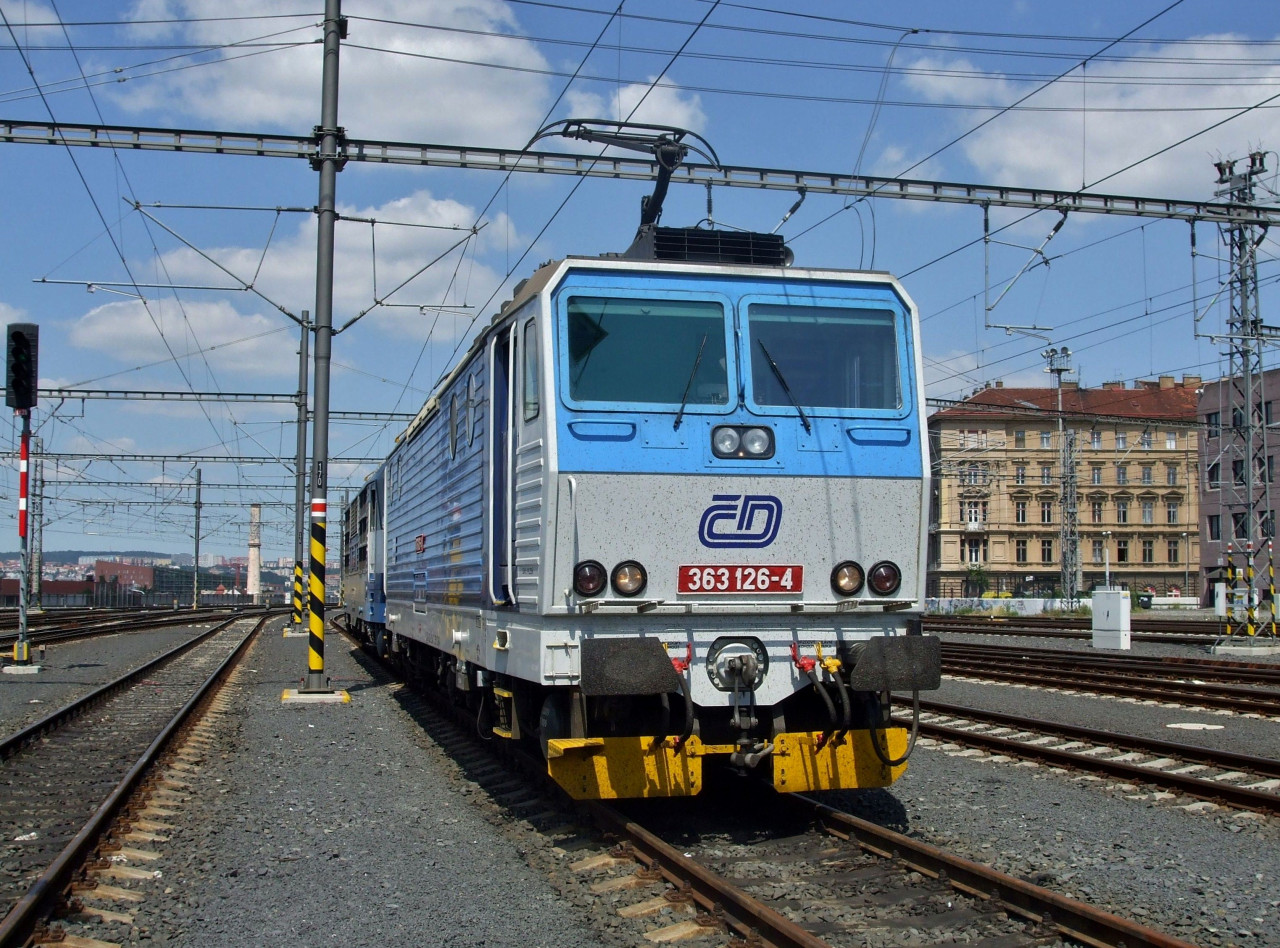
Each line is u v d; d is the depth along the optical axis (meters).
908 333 7.80
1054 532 67.81
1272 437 47.88
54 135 15.50
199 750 11.40
